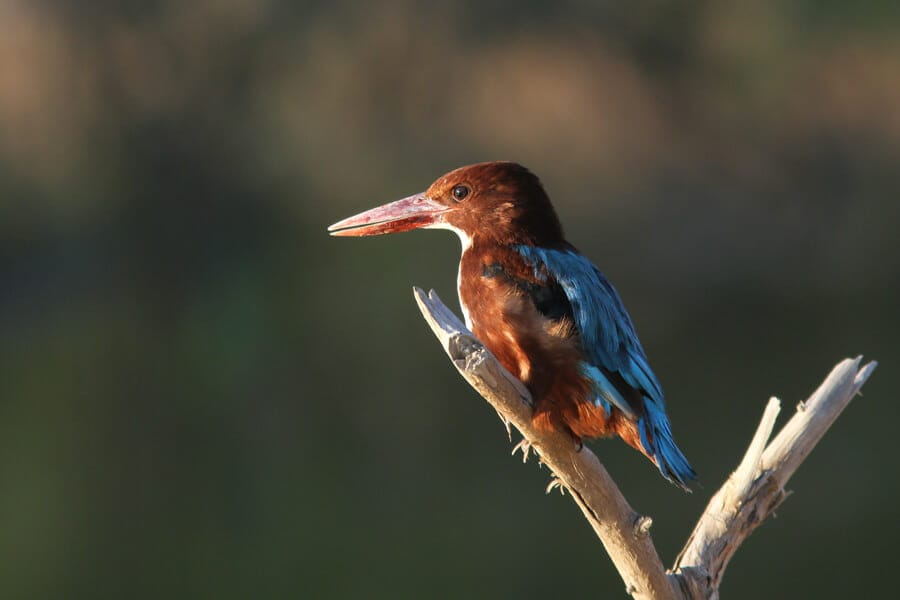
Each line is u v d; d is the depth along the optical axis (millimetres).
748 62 19844
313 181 18922
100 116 18797
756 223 18656
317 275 17812
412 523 11602
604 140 19781
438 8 19969
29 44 18781
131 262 18531
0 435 13914
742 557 10641
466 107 19875
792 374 14844
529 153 19531
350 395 14781
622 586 10250
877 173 18766
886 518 11094
